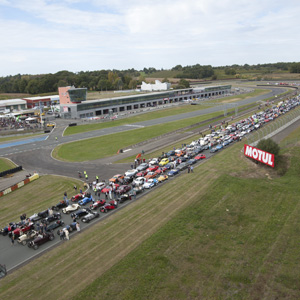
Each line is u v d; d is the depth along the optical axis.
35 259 33.00
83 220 41.47
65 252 33.88
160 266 29.83
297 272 28.22
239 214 40.81
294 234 34.81
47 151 86.06
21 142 99.38
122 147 86.25
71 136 105.62
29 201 51.00
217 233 36.09
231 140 83.62
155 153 78.06
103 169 66.56
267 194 46.56
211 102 187.12
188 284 27.14
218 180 53.12
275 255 31.06
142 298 25.61
